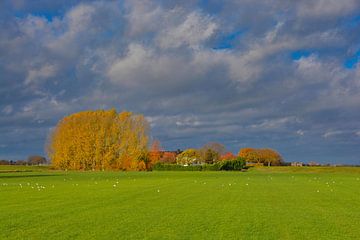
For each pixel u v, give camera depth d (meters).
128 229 25.50
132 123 171.62
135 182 77.00
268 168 165.00
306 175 112.69
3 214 31.73
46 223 27.59
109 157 169.50
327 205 37.81
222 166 164.25
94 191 54.28
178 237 23.19
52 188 60.56
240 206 36.88
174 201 41.16
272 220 29.00
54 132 174.75
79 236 23.42
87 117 173.12
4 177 102.44
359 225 27.05
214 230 25.23
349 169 149.88
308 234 24.08
